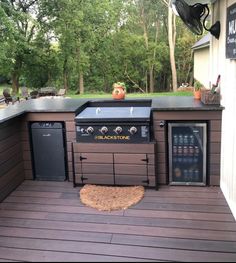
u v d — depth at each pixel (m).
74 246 2.27
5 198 3.08
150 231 2.43
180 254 2.13
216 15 3.31
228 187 2.82
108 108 3.53
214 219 2.57
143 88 19.69
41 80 17.02
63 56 16.06
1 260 2.13
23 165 3.51
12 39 12.39
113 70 19.00
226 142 2.88
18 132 3.38
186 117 3.09
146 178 3.18
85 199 2.97
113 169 3.22
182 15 3.10
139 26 18.88
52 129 3.36
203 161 3.18
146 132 3.09
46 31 15.19
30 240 2.36
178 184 3.27
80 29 15.49
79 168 3.29
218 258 2.08
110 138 3.16
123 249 2.21
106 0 16.59
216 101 3.11
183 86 17.52
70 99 4.10
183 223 2.53
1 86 17.52
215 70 3.44
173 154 3.21
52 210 2.82
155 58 18.97
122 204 2.85
